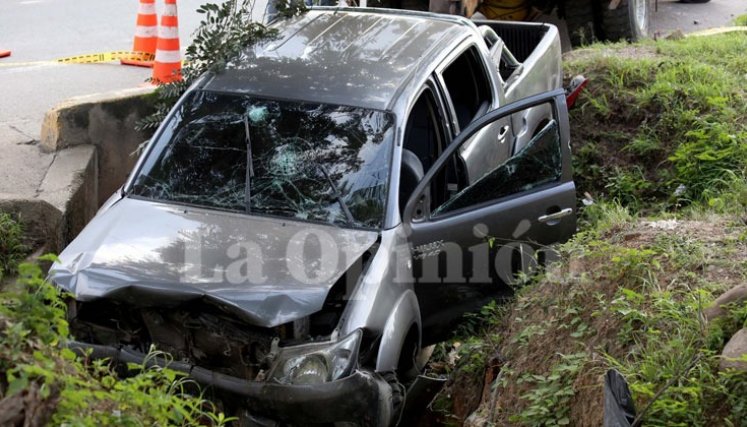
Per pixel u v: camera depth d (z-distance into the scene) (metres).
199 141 5.79
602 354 4.81
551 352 5.11
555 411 4.70
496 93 6.80
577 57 9.98
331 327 4.95
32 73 10.84
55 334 3.79
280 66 6.12
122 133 8.03
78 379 3.65
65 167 7.45
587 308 5.21
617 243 5.73
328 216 5.38
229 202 5.52
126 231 5.23
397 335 5.01
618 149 8.42
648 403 4.15
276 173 5.58
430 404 5.53
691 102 8.50
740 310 4.49
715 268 5.21
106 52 11.96
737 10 15.24
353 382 4.63
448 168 6.09
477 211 5.62
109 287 4.75
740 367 4.17
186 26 12.80
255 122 5.78
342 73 6.00
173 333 4.89
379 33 6.57
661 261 5.36
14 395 3.31
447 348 6.28
